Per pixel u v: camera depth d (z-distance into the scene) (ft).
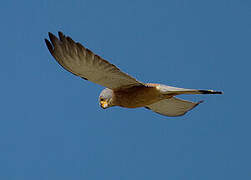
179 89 42.73
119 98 45.47
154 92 43.83
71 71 40.45
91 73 40.57
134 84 43.32
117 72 39.91
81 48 36.70
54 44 37.29
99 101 47.06
